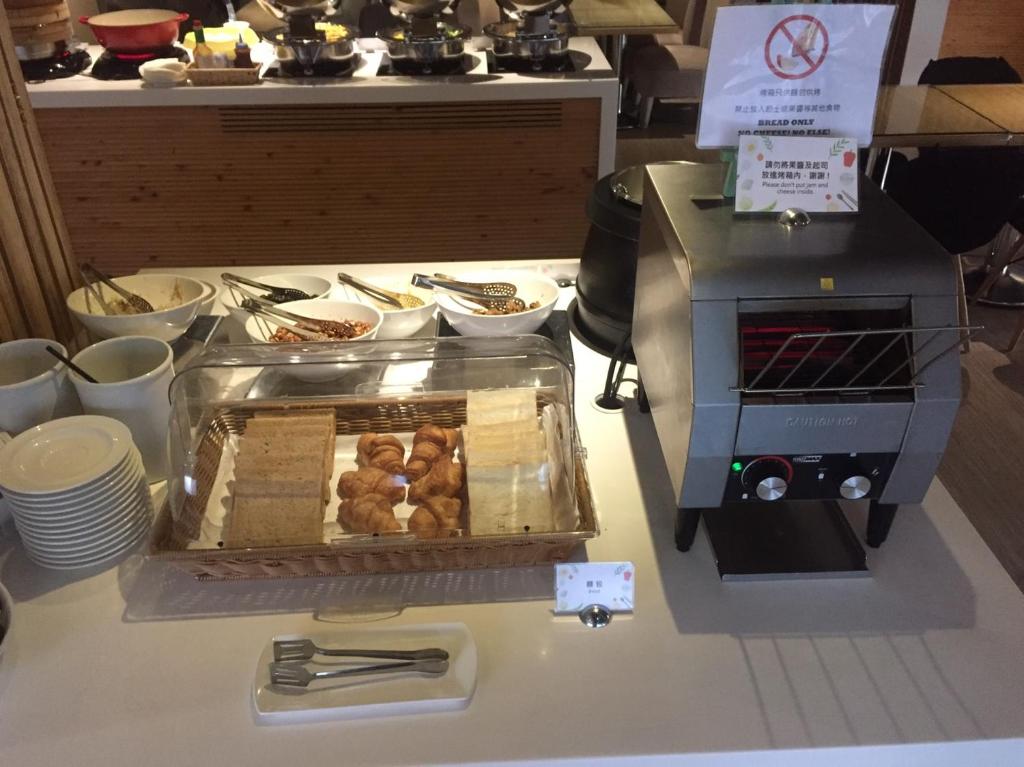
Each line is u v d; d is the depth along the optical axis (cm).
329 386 129
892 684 94
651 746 88
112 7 310
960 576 108
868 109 106
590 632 101
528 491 108
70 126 255
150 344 124
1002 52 441
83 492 103
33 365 123
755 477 99
